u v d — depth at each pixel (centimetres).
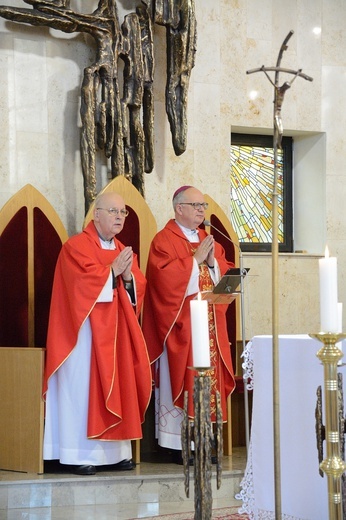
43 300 787
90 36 854
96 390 680
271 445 532
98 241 707
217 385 745
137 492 680
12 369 706
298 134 993
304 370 508
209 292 656
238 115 936
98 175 853
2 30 822
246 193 978
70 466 719
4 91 822
